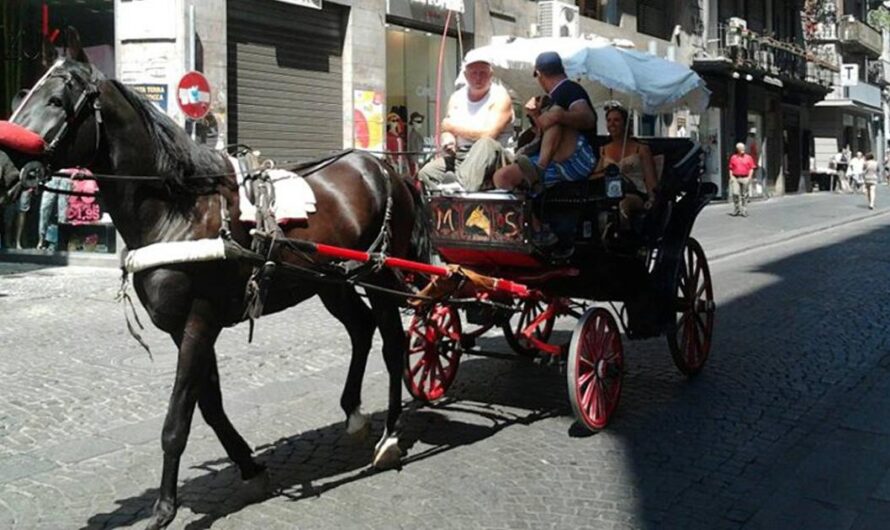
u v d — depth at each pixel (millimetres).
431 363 6543
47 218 13852
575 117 5988
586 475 5176
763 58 33062
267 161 4965
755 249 16781
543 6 20906
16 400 6621
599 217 6035
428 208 6012
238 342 8562
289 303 5074
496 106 6844
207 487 5027
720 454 5508
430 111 18188
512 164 5934
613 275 6328
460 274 5641
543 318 6234
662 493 4891
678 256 6656
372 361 7906
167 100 13117
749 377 7328
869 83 51125
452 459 5477
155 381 7168
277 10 14727
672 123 27609
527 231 5805
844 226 22031
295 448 5691
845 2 48031
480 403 6684
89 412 6363
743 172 24641
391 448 5309
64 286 11688
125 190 4266
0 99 14250
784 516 4574
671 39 28562
